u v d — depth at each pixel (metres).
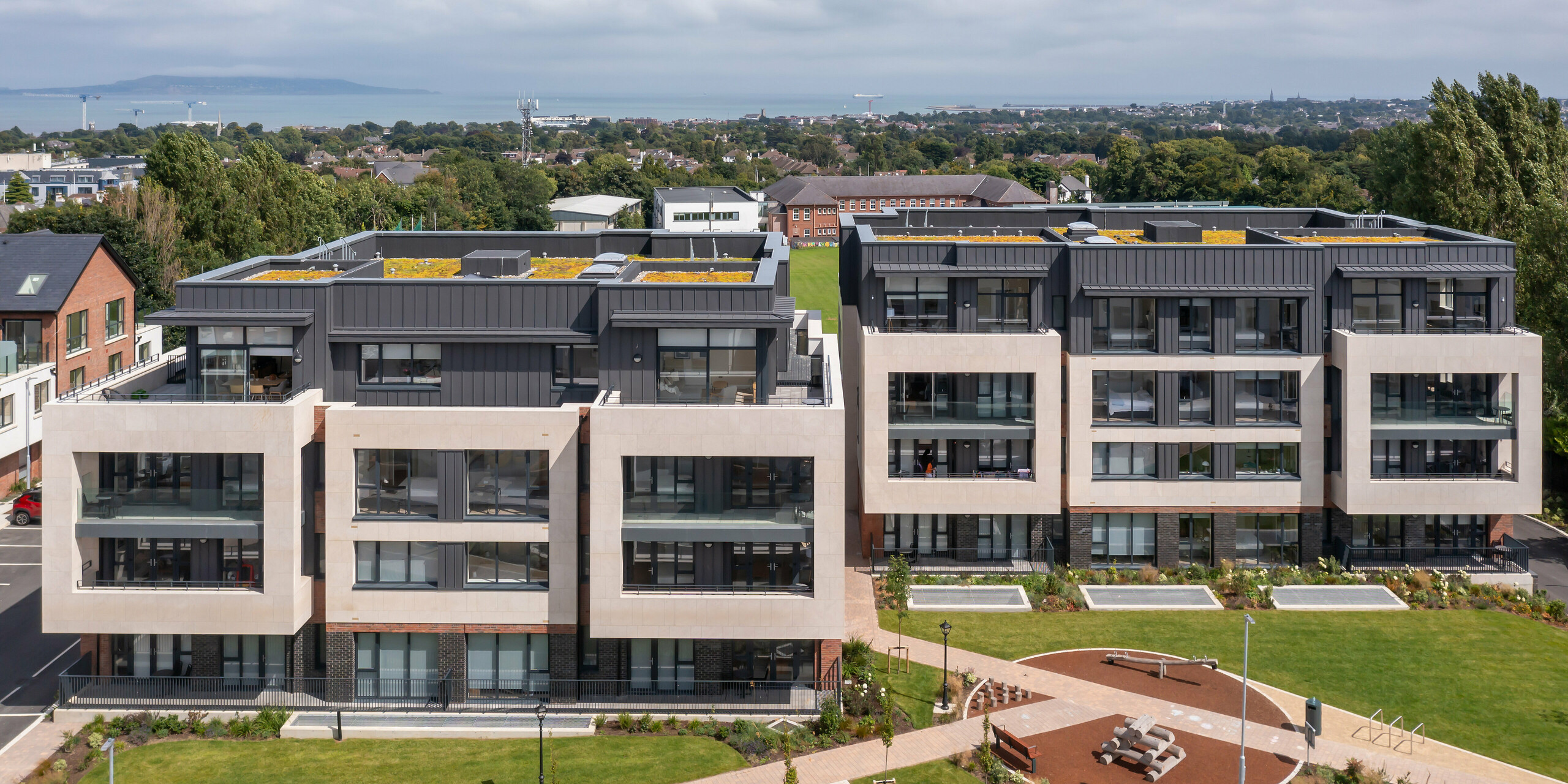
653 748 41.66
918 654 49.91
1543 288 71.94
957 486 56.94
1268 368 56.59
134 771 40.06
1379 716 45.03
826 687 44.47
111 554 43.69
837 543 42.56
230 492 43.16
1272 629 52.41
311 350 44.94
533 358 45.41
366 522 43.25
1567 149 92.44
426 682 44.56
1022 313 57.16
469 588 43.66
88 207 114.88
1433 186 92.12
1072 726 44.09
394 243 60.25
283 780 39.47
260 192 119.56
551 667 44.09
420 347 45.38
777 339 47.81
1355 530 58.38
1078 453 57.12
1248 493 57.34
